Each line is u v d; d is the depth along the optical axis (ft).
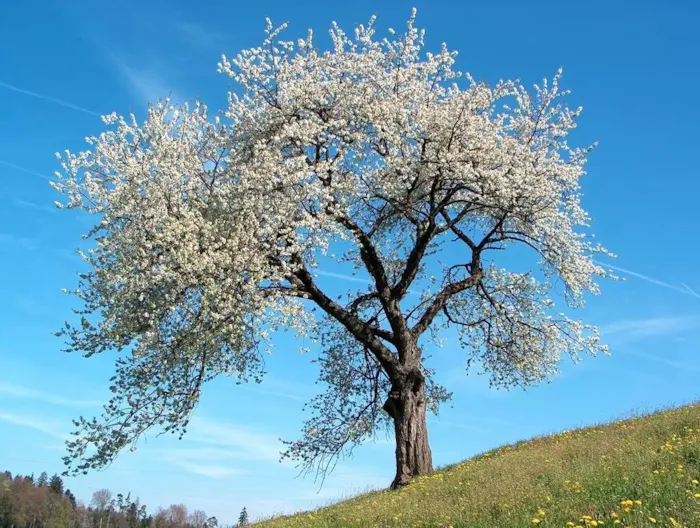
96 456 46.85
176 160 50.93
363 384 66.44
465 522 29.71
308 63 57.36
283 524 43.47
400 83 58.49
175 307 46.85
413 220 59.88
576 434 55.31
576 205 60.64
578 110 61.36
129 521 246.06
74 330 49.62
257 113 54.54
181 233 47.55
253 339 51.52
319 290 55.11
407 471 53.62
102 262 50.14
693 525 23.07
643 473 30.35
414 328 59.52
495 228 61.77
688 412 48.47
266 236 49.32
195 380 49.98
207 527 118.42
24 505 221.25
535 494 31.30
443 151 55.77
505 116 61.00
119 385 48.52
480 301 68.90
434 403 68.95
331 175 54.44
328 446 63.36
